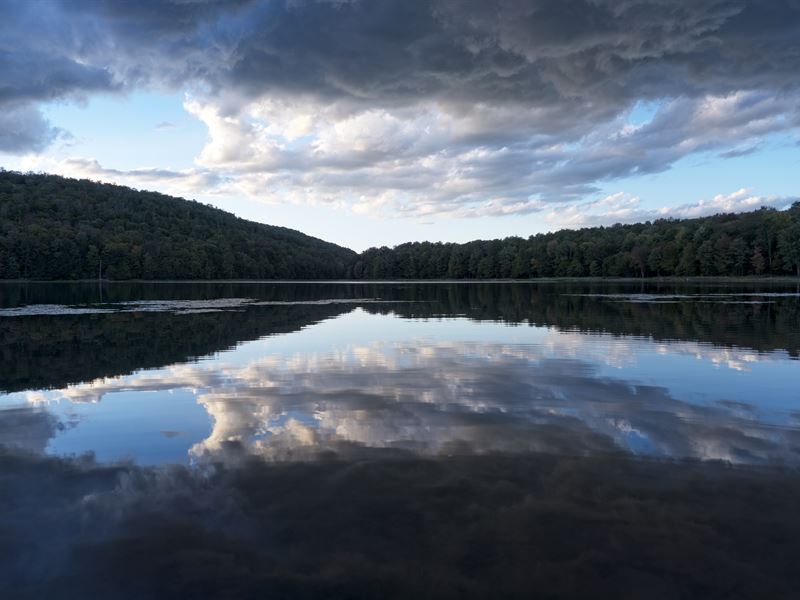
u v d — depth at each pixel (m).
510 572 4.97
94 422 9.52
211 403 10.73
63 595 4.73
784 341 18.20
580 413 9.81
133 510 6.17
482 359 15.41
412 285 100.25
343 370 14.00
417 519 5.89
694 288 65.00
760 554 5.21
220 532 5.69
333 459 7.59
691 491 6.50
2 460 7.74
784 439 8.36
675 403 10.47
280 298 51.38
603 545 5.37
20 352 17.16
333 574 4.96
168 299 49.62
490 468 7.23
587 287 75.19
